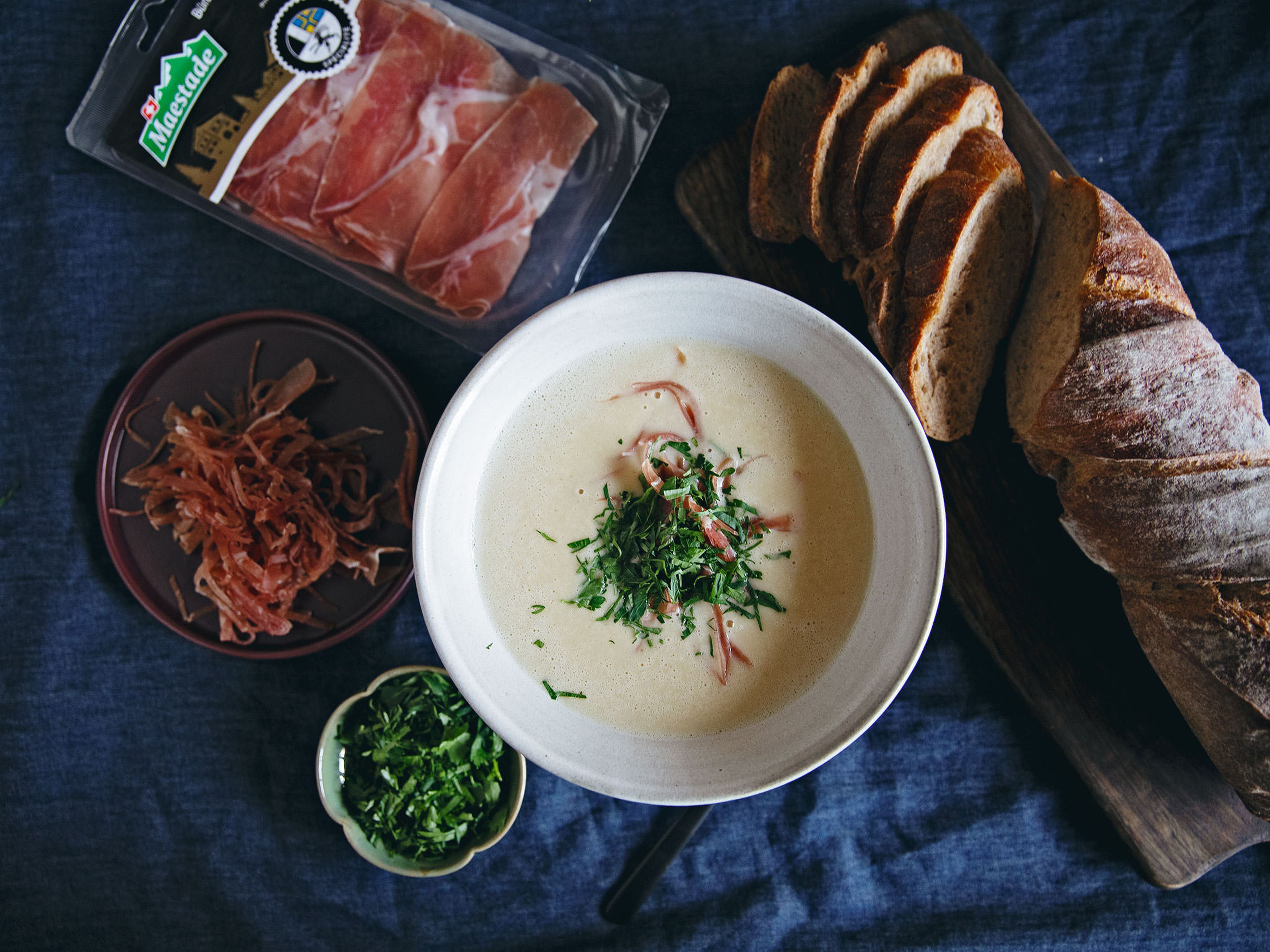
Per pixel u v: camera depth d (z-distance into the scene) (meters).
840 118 0.40
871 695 0.34
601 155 0.44
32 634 0.45
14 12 0.44
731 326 0.36
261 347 0.43
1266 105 0.44
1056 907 0.44
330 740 0.41
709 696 0.36
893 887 0.44
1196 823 0.41
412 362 0.45
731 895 0.44
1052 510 0.42
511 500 0.37
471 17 0.44
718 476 0.36
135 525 0.43
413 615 0.44
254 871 0.44
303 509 0.42
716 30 0.45
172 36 0.42
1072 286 0.38
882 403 0.35
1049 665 0.41
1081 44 0.44
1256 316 0.44
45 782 0.45
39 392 0.45
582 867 0.44
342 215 0.43
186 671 0.45
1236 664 0.36
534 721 0.36
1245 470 0.37
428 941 0.44
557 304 0.34
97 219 0.45
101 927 0.44
